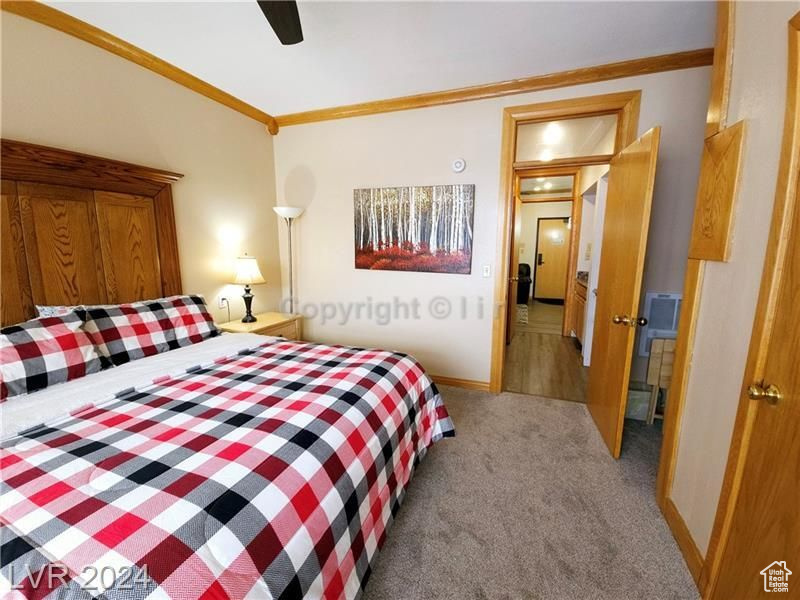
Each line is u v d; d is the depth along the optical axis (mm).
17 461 959
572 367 3652
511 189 2723
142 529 728
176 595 641
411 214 3023
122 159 2102
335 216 3289
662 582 1283
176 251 2453
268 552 785
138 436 1087
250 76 2457
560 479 1853
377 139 3025
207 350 1975
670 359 2318
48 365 1456
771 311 976
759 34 1074
